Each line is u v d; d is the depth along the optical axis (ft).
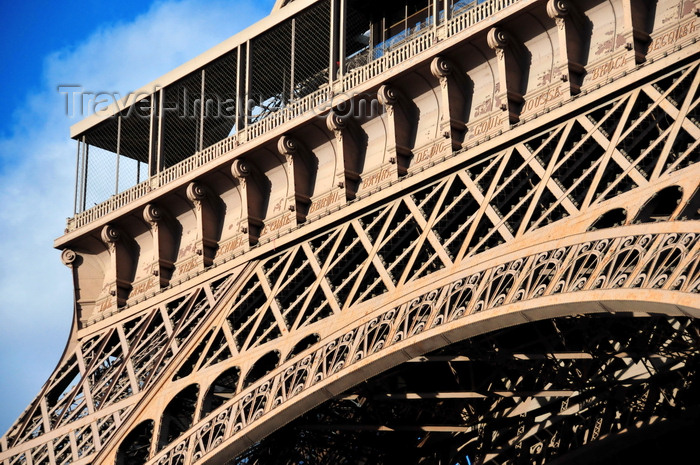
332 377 169.89
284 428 198.90
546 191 164.25
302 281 190.29
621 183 160.97
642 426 178.09
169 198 213.87
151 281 217.36
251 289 195.52
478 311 154.40
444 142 178.09
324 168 195.21
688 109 147.43
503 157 168.86
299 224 193.36
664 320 163.22
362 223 184.24
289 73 219.61
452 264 164.86
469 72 178.60
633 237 141.18
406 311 165.99
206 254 207.82
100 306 225.56
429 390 200.23
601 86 159.43
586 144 162.50
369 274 185.26
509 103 170.81
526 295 149.18
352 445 207.62
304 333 181.47
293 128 193.98
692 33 155.33
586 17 167.22
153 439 194.70
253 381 201.57
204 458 182.60
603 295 138.51
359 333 171.01
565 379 172.55
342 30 197.98
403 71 180.65
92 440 208.64
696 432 188.65
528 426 195.62
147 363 205.16
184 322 203.92
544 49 171.22
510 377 191.11
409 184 178.09
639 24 159.74
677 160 144.97
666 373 170.30
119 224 222.28
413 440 205.57
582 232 148.87
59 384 223.10
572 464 187.52
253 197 201.77
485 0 175.94
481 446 197.77
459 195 173.68
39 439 214.28
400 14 208.03
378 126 188.34
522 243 156.46
